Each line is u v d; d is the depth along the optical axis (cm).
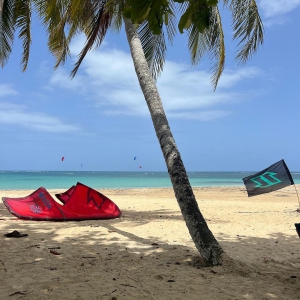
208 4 211
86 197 1088
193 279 457
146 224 966
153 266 525
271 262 563
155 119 599
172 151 567
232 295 400
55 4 808
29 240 722
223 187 3322
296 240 777
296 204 1616
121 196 2122
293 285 437
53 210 1010
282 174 934
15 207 1027
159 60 988
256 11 831
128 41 698
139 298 387
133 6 210
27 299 379
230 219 1100
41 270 497
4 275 470
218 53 927
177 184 550
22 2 959
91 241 724
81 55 873
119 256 593
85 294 396
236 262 510
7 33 1027
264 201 1808
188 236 798
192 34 920
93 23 857
